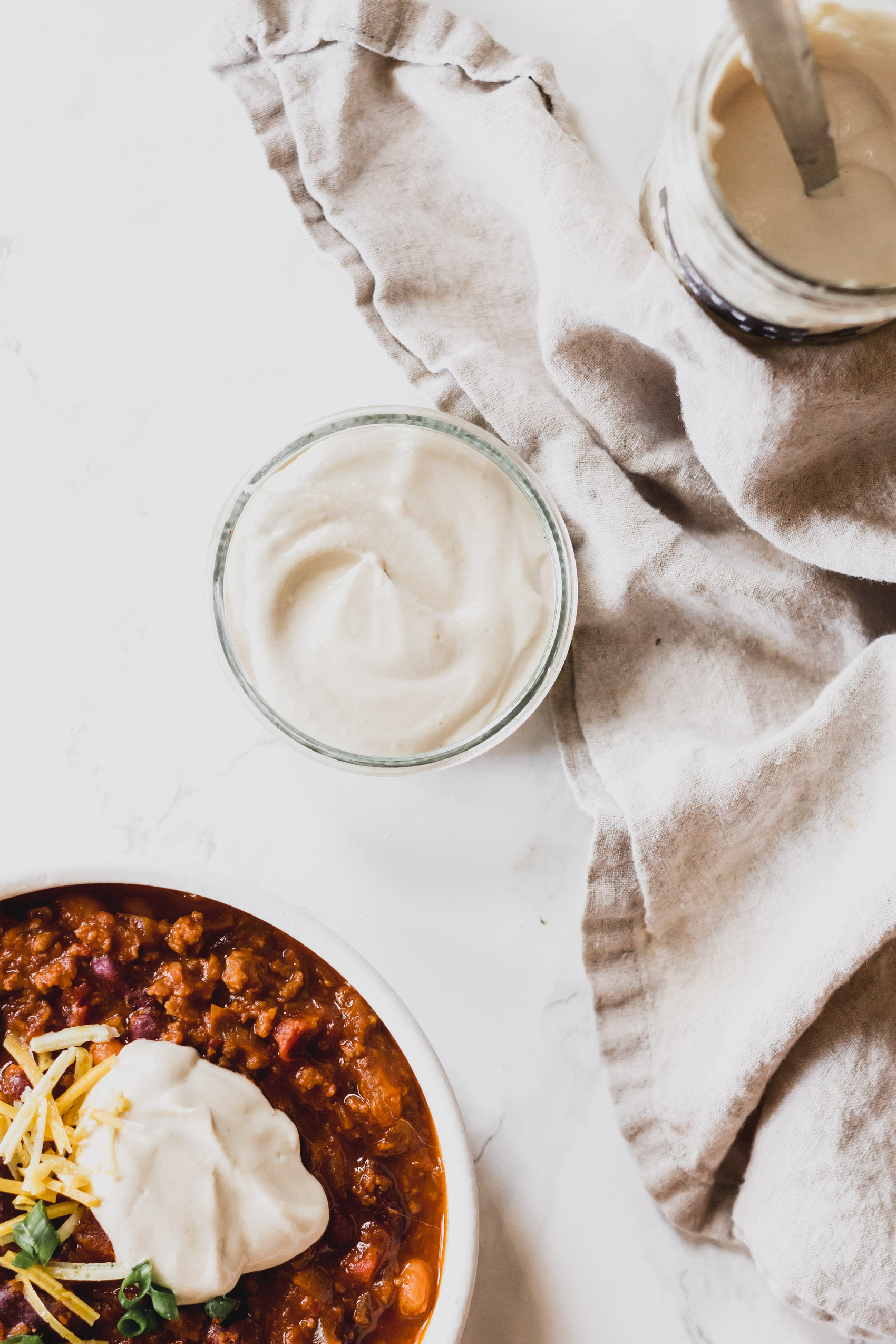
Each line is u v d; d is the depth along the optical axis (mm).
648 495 469
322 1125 430
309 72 459
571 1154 457
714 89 380
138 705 467
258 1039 430
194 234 475
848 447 427
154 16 475
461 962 460
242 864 462
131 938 431
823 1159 435
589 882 447
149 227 475
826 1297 430
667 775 443
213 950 435
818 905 447
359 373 472
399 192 464
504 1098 457
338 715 435
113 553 471
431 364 457
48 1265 410
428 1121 428
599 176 437
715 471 433
